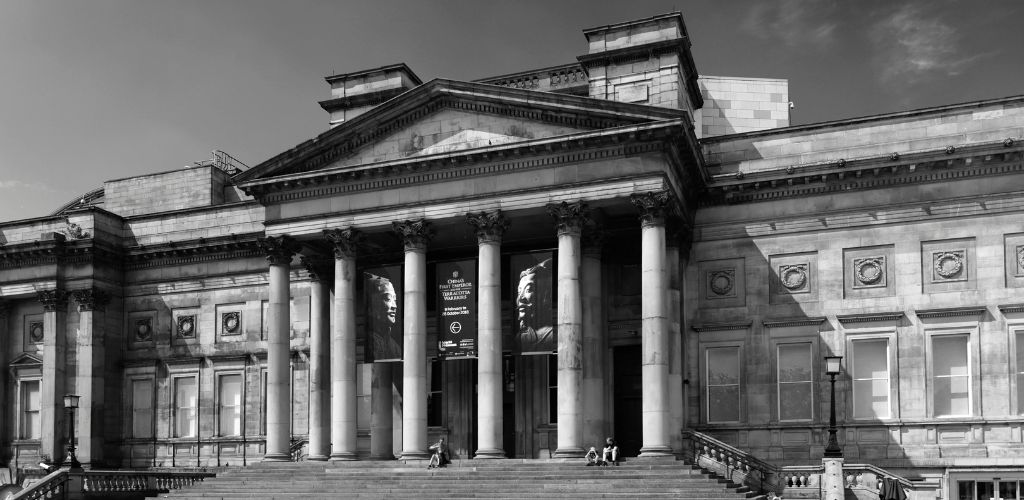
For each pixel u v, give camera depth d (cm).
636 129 4619
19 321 6750
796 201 5222
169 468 6300
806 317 5103
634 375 5475
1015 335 4753
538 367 5653
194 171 7181
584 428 5019
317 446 5478
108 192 7431
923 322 4909
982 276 4831
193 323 6556
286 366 5356
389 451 5600
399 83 6156
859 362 5025
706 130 7206
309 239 5412
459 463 4709
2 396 6638
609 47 5519
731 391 5200
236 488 4812
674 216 4897
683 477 4209
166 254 6625
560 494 4147
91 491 5044
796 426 5028
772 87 7325
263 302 6400
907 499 4350
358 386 6006
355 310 5281
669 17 5397
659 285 4591
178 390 6550
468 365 5816
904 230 5003
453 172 5034
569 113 4841
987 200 4866
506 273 5812
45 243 6450
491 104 5022
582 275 5166
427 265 5966
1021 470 4600
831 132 5253
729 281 5284
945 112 5056
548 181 4844
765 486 4519
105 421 6488
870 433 4909
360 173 5153
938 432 4809
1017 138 4891
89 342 6419
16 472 6372
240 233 6419
